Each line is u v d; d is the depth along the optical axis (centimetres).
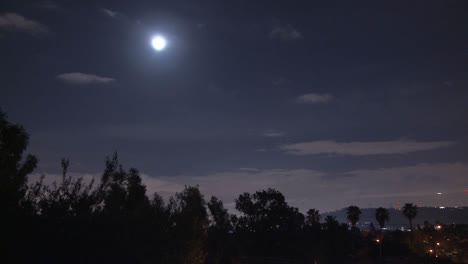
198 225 2055
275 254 5769
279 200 6078
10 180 1373
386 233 10481
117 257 1509
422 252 7869
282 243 5831
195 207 2078
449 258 7731
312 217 9506
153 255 1689
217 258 3762
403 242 8262
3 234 1244
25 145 1518
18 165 1489
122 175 1709
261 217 6028
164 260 1736
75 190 1495
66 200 1460
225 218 4281
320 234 6188
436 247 7975
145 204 1766
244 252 5672
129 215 1641
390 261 7256
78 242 1401
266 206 6106
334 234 6303
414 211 10875
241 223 6044
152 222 1720
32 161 1512
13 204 1312
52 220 1373
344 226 6588
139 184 1825
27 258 1291
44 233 1329
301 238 5975
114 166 1656
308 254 5738
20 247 1275
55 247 1355
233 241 4316
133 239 1588
